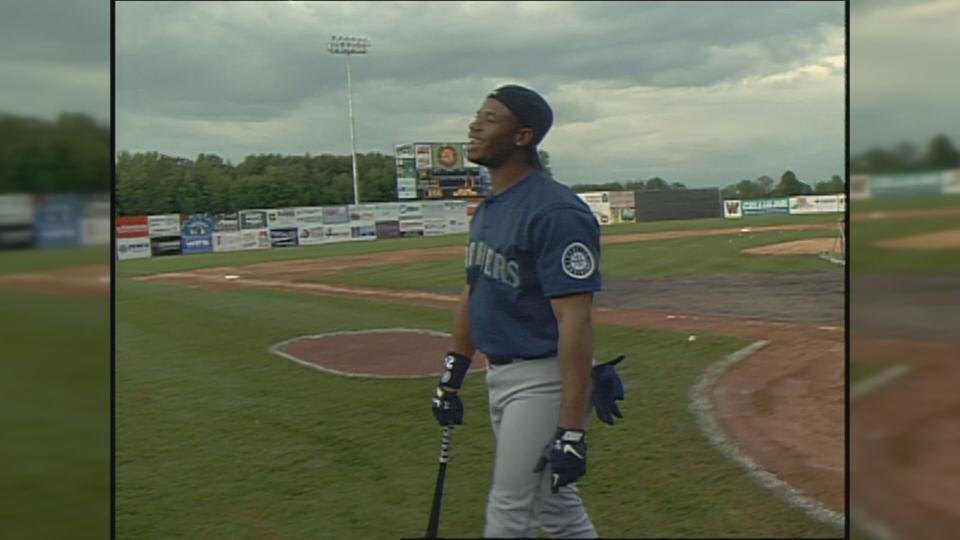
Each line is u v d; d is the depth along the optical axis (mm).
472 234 2127
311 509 3164
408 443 3627
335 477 3381
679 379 4277
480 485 3336
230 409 4000
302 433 3654
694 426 3717
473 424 3854
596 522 3006
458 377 2480
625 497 3119
